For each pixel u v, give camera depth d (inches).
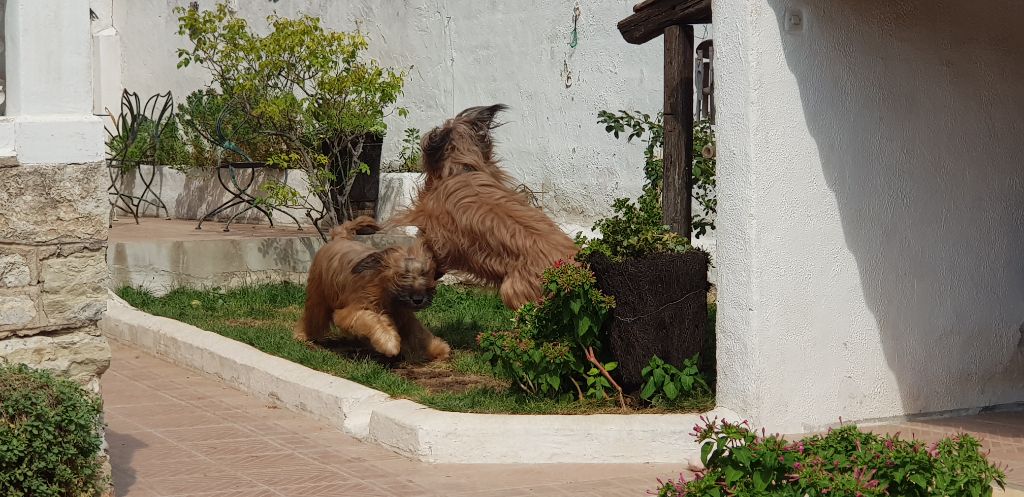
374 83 478.9
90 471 191.0
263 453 250.2
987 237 273.9
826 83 249.4
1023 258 279.7
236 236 498.3
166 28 737.0
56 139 196.2
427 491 219.8
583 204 454.9
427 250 323.6
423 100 541.0
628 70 430.0
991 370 276.7
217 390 320.2
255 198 524.4
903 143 260.4
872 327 258.8
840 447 170.6
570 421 243.6
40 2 195.5
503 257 311.1
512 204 315.0
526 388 273.6
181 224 580.7
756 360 244.4
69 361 200.2
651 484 223.6
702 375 267.6
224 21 677.3
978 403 275.6
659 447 240.7
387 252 324.2
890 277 260.8
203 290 465.1
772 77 243.0
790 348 248.4
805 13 245.6
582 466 237.9
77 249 199.5
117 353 378.3
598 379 265.4
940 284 267.7
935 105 264.2
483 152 332.8
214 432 270.2
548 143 469.4
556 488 221.1
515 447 240.2
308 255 488.1
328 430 272.8
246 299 442.9
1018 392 281.4
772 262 245.1
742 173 244.5
